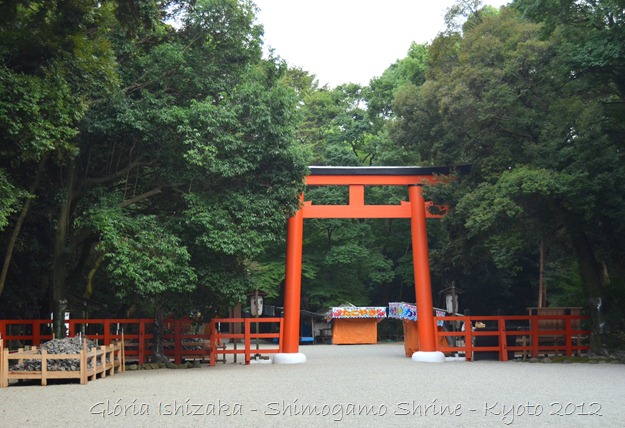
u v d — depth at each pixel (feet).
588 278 87.66
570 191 74.79
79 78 59.93
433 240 159.02
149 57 71.05
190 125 70.03
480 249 98.22
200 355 84.33
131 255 66.80
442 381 58.13
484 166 86.43
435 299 164.76
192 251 74.33
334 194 154.81
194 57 74.02
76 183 75.36
